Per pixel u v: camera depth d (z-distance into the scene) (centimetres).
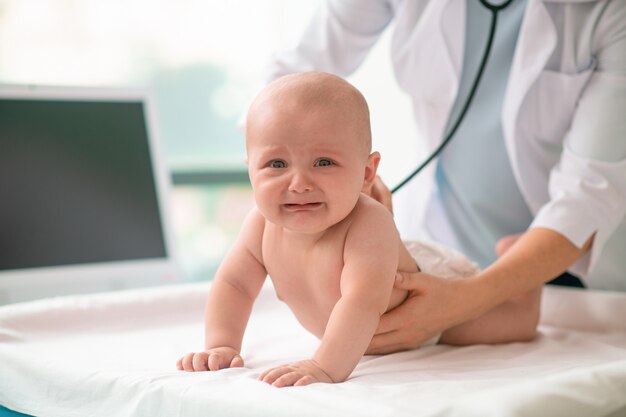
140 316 119
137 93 190
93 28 266
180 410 72
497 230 146
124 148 187
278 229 95
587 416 66
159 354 97
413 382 76
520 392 65
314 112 83
